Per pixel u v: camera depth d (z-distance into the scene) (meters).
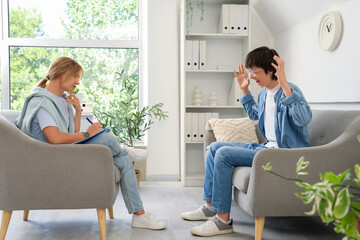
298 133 2.08
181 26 3.71
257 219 1.83
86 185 1.89
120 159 2.20
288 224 2.30
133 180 2.22
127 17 4.18
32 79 4.05
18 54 4.03
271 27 3.79
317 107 2.90
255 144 2.36
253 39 3.91
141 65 4.16
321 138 2.18
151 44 3.83
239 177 1.97
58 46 4.05
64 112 2.24
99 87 4.14
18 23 4.04
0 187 1.85
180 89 3.86
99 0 4.14
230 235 2.08
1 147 1.82
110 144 2.13
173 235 2.09
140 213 2.24
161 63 3.84
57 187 1.87
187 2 3.67
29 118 1.98
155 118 3.84
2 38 3.99
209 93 3.91
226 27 3.61
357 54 2.31
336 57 2.57
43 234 2.12
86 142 2.09
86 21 4.12
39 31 4.06
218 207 2.07
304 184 0.77
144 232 2.14
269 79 2.13
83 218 2.46
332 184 0.75
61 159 1.87
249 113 2.50
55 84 2.17
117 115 3.64
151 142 3.84
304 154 1.79
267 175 1.77
